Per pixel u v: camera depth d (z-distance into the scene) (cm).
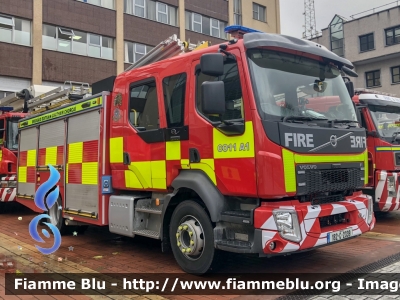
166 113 539
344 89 559
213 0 2734
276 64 476
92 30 2194
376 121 858
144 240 747
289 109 464
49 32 2062
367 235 736
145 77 580
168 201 527
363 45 3606
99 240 748
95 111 656
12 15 1947
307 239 438
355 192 535
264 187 422
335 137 486
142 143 573
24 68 1972
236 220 446
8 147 1076
